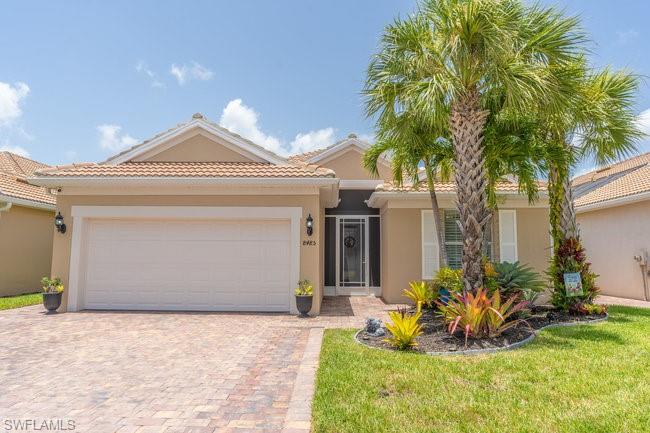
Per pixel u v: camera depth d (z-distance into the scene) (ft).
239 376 21.59
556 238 40.55
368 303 51.06
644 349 24.93
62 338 30.22
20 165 72.38
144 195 42.73
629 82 38.22
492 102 34.45
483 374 20.49
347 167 63.72
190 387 19.93
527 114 32.22
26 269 58.34
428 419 15.57
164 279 42.86
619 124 37.63
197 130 48.93
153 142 48.37
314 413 16.19
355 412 16.22
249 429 15.28
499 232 51.65
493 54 26.45
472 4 25.86
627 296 57.52
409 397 17.80
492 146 35.45
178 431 15.15
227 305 42.42
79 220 42.63
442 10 28.14
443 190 49.57
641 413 15.70
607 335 28.89
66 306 41.86
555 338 28.17
